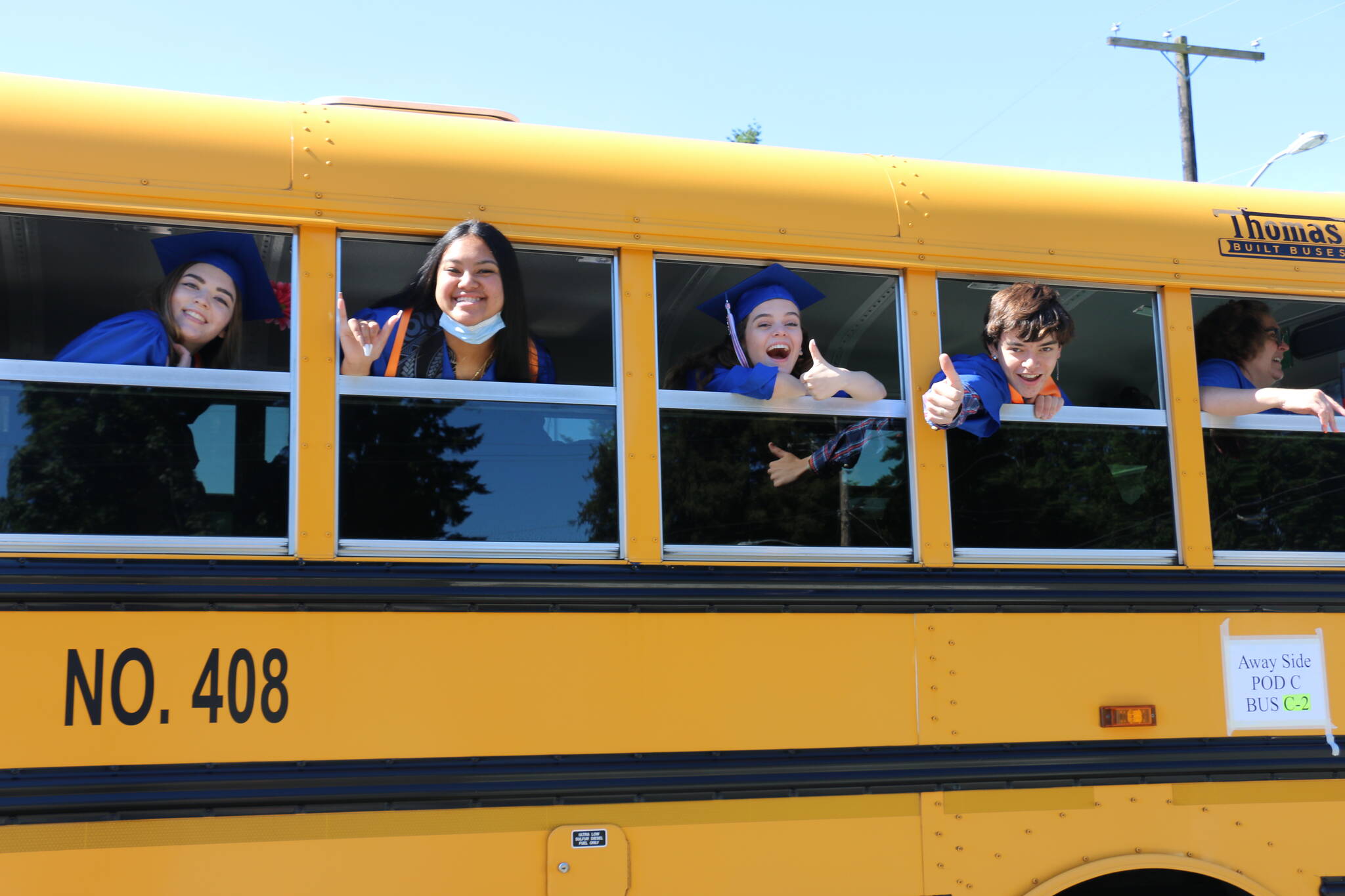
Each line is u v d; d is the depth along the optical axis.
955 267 2.85
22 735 2.17
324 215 2.45
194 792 2.23
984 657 2.69
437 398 2.48
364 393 2.44
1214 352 3.09
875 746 2.59
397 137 2.56
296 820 2.29
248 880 2.25
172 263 2.41
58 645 2.21
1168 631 2.82
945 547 2.73
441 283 2.50
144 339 2.36
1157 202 3.06
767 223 2.73
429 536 2.43
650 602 2.51
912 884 2.57
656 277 2.67
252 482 2.36
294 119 2.51
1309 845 2.82
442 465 2.46
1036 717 2.70
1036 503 2.83
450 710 2.37
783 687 2.56
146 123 2.40
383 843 2.32
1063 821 2.68
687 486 2.61
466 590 2.41
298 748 2.29
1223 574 2.89
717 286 2.73
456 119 2.64
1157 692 2.79
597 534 2.53
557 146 2.66
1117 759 2.73
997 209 2.91
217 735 2.26
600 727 2.45
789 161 2.82
